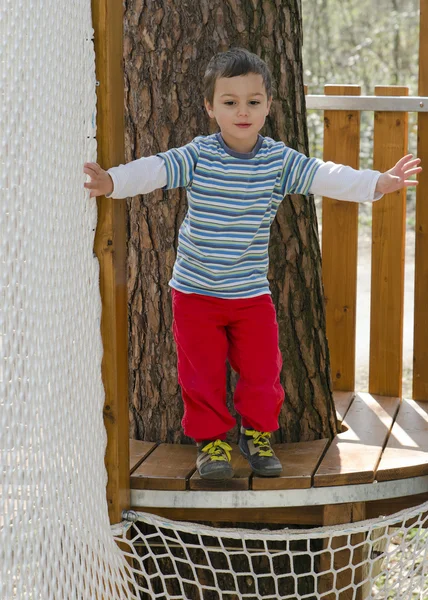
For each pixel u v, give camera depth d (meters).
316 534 3.12
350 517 3.17
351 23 14.28
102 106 2.82
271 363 3.18
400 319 4.23
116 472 3.03
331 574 3.29
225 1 3.42
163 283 3.54
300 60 3.64
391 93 4.21
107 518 2.98
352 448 3.46
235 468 3.25
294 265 3.60
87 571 2.80
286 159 3.07
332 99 4.18
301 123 3.64
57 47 2.59
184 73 3.45
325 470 3.18
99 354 2.93
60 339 2.66
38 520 2.53
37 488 2.53
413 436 3.63
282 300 3.58
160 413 3.59
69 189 2.70
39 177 2.53
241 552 3.17
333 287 4.32
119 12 2.90
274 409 3.17
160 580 3.61
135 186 2.84
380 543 3.87
